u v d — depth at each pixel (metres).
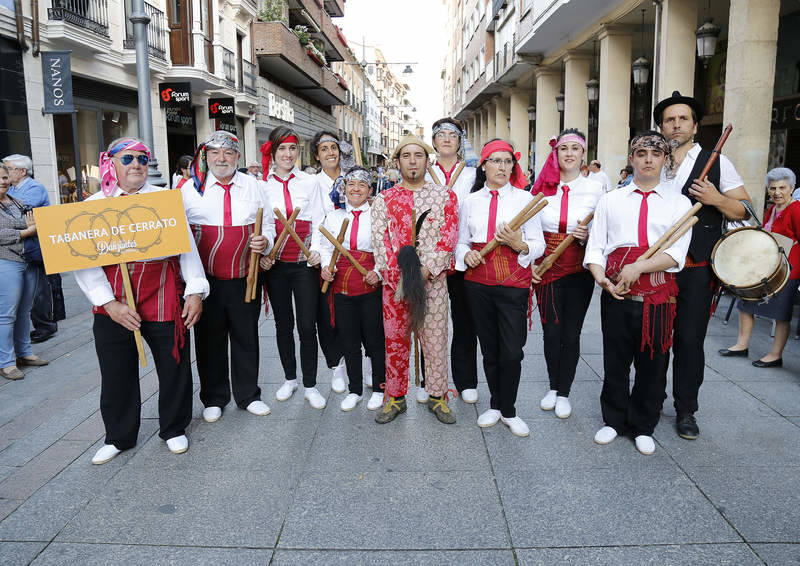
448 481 2.96
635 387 3.31
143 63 7.11
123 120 12.90
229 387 4.09
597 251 3.30
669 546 2.41
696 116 3.36
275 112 22.55
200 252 3.66
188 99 11.32
